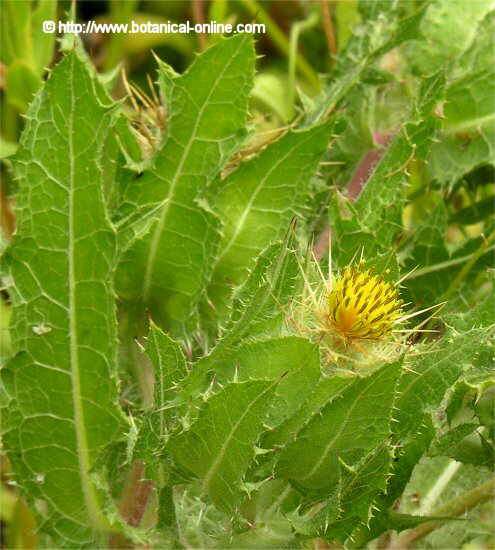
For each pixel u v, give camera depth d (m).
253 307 0.23
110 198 0.29
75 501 0.28
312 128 0.29
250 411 0.22
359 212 0.31
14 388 0.27
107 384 0.26
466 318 0.28
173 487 0.26
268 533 0.26
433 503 0.31
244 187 0.29
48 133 0.25
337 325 0.24
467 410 0.27
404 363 0.24
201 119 0.28
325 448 0.23
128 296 0.30
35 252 0.26
